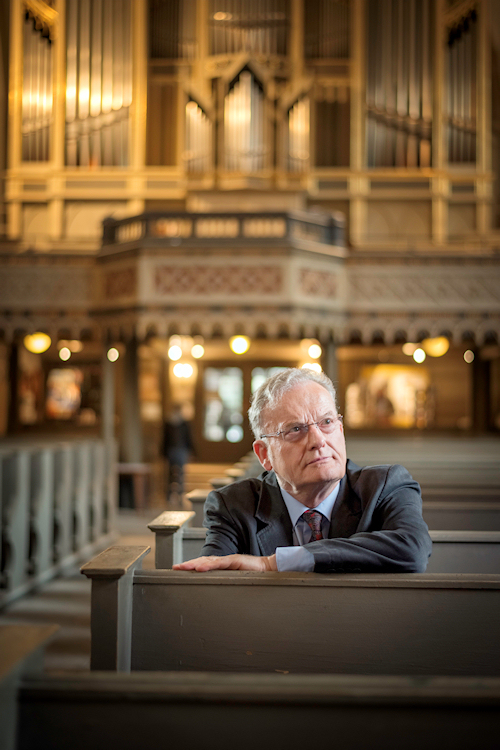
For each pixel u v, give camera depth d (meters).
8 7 15.47
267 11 14.42
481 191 14.35
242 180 13.30
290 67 14.42
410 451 7.77
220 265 10.71
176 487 11.45
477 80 14.42
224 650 1.86
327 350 11.28
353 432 14.65
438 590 1.84
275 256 10.67
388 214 14.12
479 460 6.67
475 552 2.86
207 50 14.39
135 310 10.72
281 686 1.32
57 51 14.16
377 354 15.10
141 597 1.90
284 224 11.46
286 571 1.92
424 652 1.83
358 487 2.26
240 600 1.88
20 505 5.76
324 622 1.85
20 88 14.30
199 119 13.60
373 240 14.04
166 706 1.34
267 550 2.22
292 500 2.25
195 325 10.67
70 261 11.48
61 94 14.12
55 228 14.08
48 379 15.00
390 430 14.64
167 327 10.70
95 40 14.20
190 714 1.33
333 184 14.11
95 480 8.05
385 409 15.08
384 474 2.26
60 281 11.45
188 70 14.64
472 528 4.23
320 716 1.31
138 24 14.23
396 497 2.20
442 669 1.82
